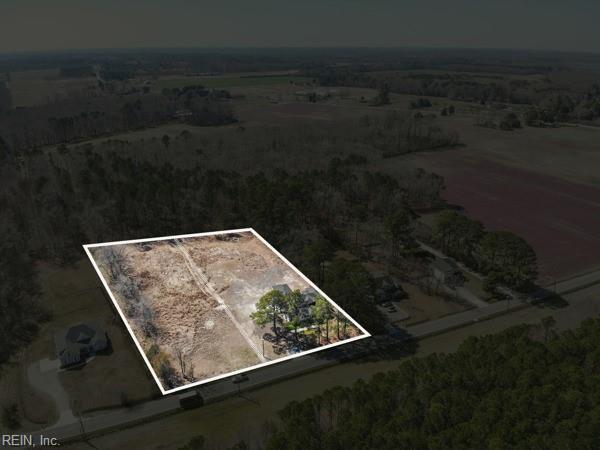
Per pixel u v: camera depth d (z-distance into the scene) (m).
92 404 51.56
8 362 58.66
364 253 85.81
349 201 102.31
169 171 109.69
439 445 36.81
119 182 99.12
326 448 37.41
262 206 83.69
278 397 51.31
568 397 40.59
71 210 93.69
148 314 55.69
